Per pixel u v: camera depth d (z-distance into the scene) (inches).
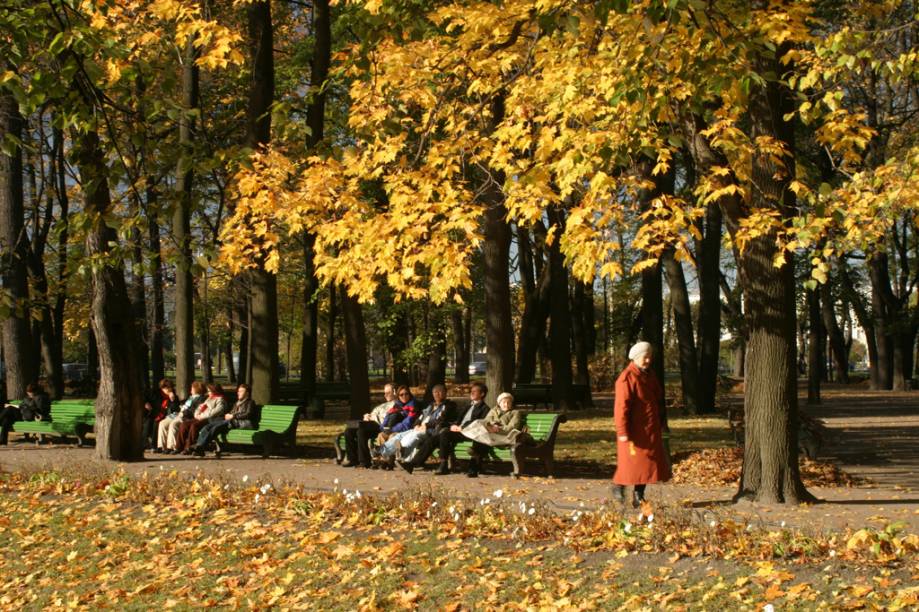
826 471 549.6
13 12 381.1
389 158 450.0
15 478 559.2
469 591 306.5
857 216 372.5
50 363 1290.6
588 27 415.5
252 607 310.3
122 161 407.5
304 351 1240.2
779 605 266.8
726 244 424.5
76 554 389.7
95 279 647.1
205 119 1091.9
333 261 447.5
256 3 823.7
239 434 671.8
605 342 1942.7
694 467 580.1
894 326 1817.2
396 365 1239.5
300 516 424.8
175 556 382.3
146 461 649.0
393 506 416.2
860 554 300.2
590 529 352.8
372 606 296.7
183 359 890.7
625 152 394.3
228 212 1115.3
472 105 483.8
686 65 368.2
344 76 465.1
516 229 1168.8
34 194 1119.0
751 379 434.9
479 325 2332.7
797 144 834.2
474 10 442.9
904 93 1219.9
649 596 286.4
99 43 382.3
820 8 610.2
